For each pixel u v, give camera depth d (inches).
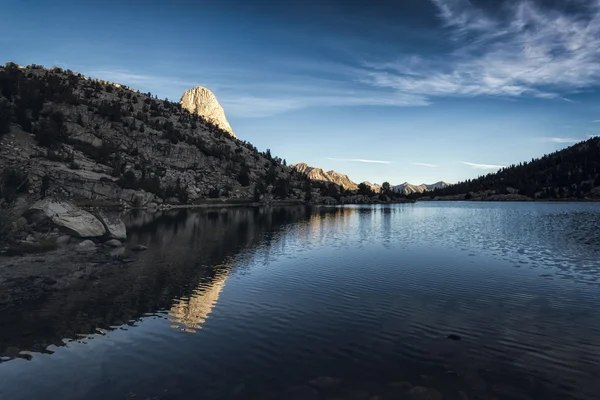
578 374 462.0
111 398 399.9
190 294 848.3
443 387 428.5
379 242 1831.9
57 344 554.9
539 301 791.7
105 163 6476.4
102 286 909.8
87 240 1489.9
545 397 407.8
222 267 1175.0
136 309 732.7
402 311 725.3
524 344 558.3
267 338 582.6
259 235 2165.4
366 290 890.7
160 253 1446.9
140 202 5310.0
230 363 490.9
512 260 1284.4
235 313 711.7
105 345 552.1
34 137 5787.4
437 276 1043.3
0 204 1374.3
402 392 416.2
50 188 4431.6
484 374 461.7
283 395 407.8
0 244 1266.0
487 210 5733.3
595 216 3747.5
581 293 852.6
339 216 4271.7
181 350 534.3
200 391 416.2
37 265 1091.3
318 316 693.9
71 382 436.5
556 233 2149.4
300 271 1115.9
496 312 716.7
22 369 471.8
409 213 4992.6
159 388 422.6
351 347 547.2
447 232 2310.5
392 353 525.0
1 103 5930.1
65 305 749.9
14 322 647.8
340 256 1395.2
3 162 4557.1
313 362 495.2
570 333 604.7
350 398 403.5
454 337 582.6
